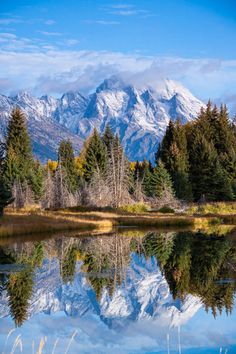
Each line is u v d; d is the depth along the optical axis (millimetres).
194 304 20125
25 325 17438
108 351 14406
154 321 17922
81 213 60156
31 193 68188
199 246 37000
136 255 33594
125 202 68062
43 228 45281
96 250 35469
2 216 46531
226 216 61406
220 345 14828
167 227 52656
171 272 27297
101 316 18734
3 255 32062
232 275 25719
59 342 15398
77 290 22891
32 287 23219
